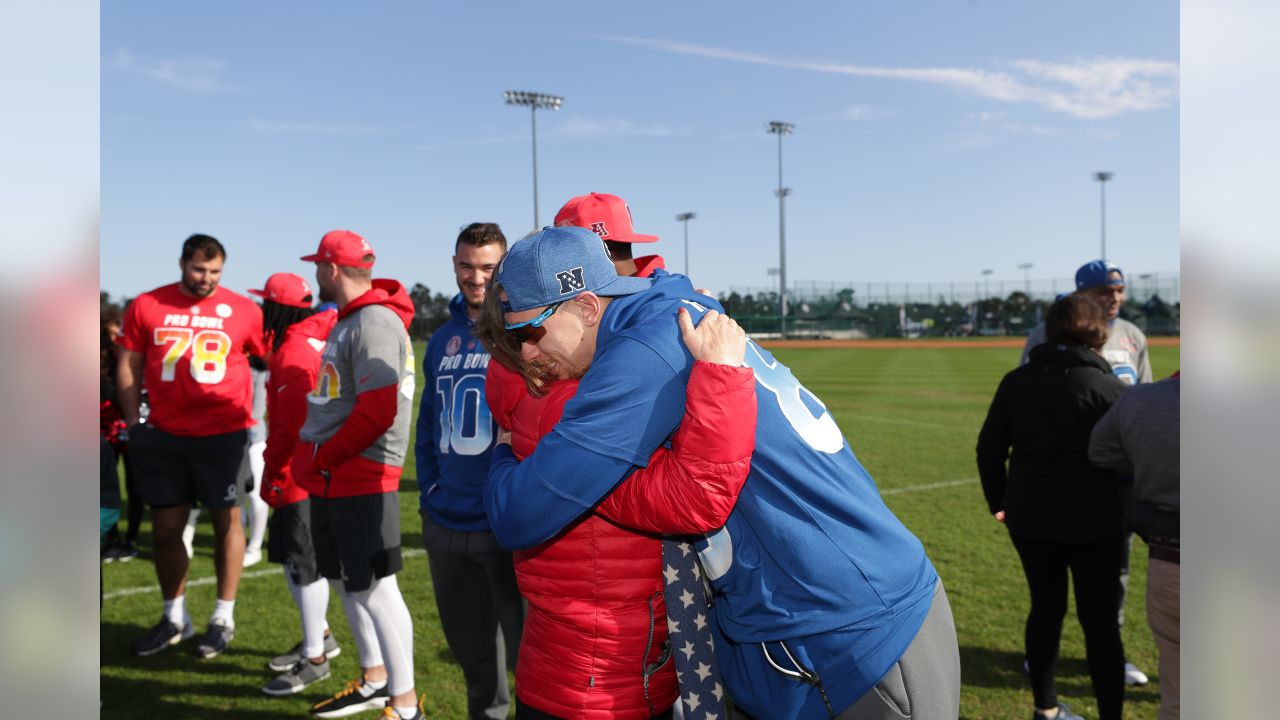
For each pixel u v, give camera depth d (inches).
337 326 123.3
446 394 113.4
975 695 136.8
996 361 1185.4
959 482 317.1
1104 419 97.3
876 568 60.9
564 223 85.2
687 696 65.0
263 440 220.1
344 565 120.6
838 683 61.9
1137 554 222.2
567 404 60.9
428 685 143.3
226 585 159.5
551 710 68.4
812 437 61.1
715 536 62.9
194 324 159.9
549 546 66.5
